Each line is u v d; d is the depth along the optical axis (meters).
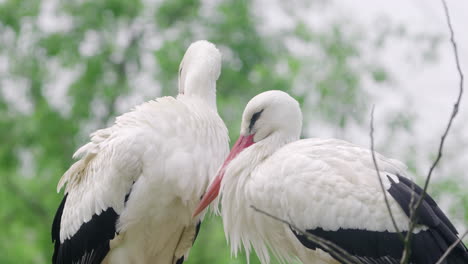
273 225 7.77
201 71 8.84
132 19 21.23
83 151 8.77
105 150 8.34
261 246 8.11
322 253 7.50
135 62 20.75
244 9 20.33
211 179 8.21
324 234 7.39
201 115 8.37
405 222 7.21
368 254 7.30
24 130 20.14
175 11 21.02
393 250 7.23
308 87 17.92
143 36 21.38
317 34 18.62
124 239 8.34
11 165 20.22
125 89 20.22
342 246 7.35
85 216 8.45
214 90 8.96
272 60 20.30
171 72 19.19
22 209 19.05
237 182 7.92
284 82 17.91
